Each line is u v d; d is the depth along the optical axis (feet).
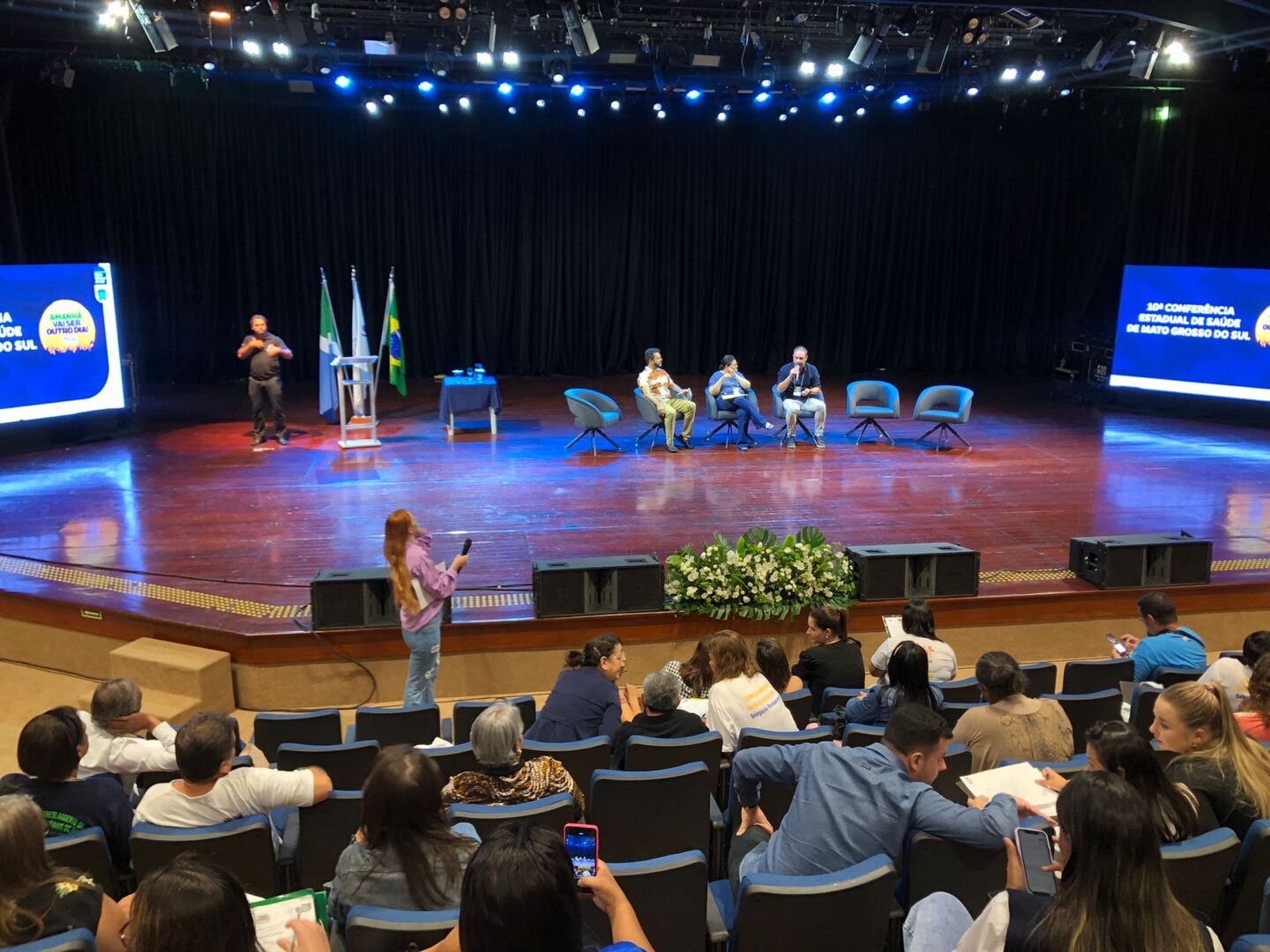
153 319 49.57
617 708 15.12
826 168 54.95
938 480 33.14
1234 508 29.91
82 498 30.30
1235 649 24.21
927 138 54.90
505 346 54.60
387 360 52.34
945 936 7.48
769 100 43.93
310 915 7.62
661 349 55.98
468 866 4.98
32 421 37.27
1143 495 31.24
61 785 10.77
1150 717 15.20
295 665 20.77
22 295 35.81
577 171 52.80
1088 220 54.49
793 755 10.32
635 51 38.11
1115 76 42.04
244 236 49.67
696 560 22.21
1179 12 29.96
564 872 4.94
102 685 13.19
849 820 9.12
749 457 36.45
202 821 10.71
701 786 11.73
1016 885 7.85
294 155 49.47
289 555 24.98
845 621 18.04
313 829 11.20
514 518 28.27
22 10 32.94
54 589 22.77
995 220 55.98
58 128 45.24
